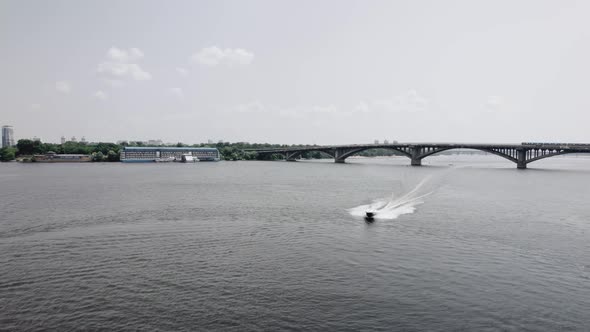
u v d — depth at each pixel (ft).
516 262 125.59
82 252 133.59
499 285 105.81
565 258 130.41
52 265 119.55
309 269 116.78
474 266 121.08
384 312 89.10
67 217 195.62
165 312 88.22
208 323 83.35
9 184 364.79
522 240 153.69
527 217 202.28
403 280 108.58
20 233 160.97
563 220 195.11
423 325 83.56
